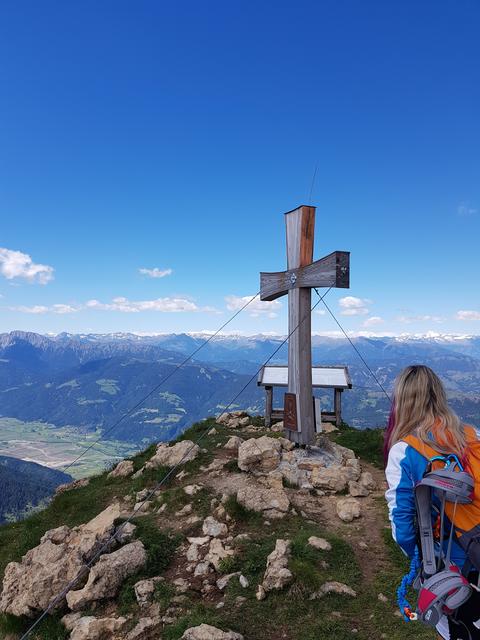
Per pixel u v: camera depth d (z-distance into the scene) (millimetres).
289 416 6809
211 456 6629
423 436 1689
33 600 3818
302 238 6734
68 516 6188
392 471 1714
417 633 2967
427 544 1584
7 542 6238
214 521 4664
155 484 6121
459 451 1631
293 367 6797
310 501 5293
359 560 3975
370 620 3145
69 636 3479
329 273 6125
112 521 4637
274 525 4586
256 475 5871
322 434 8688
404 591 1764
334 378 9477
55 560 4281
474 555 1514
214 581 3783
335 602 3338
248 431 8727
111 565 3842
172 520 4914
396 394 1873
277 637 3043
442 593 1474
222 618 3215
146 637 3213
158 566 4062
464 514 1562
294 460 6168
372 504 5223
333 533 4496
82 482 7871
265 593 3461
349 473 5812
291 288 6863
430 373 1826
